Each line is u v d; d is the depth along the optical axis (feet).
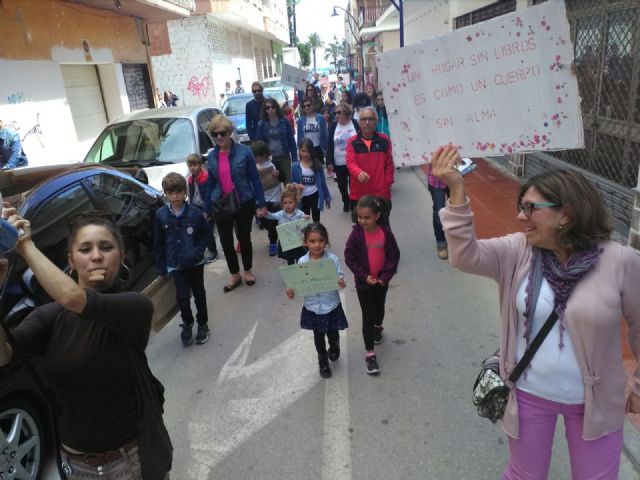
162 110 27.30
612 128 21.20
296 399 11.88
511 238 6.85
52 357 6.19
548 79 6.77
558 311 6.22
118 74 42.19
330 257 12.17
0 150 25.45
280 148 26.53
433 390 11.78
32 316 6.25
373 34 104.63
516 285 6.57
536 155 28.09
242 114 45.01
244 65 97.09
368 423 10.84
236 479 9.59
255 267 20.71
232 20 83.56
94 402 6.32
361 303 12.42
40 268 5.76
